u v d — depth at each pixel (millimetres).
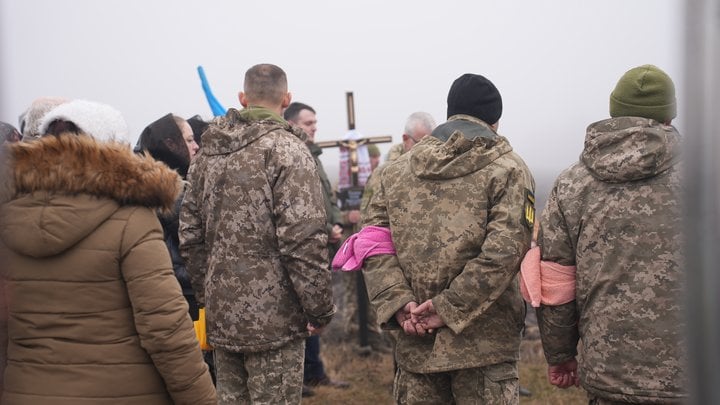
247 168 3332
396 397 3402
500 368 3176
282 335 3393
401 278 3264
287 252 3287
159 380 2459
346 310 7008
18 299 2365
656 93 2770
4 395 2355
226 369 3533
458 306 3072
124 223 2359
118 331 2389
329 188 5977
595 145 2824
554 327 2998
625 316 2750
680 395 2672
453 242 3137
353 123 6906
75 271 2340
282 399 3428
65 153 2311
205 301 3486
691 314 1375
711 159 1317
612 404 2824
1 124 1562
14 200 2318
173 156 3932
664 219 2705
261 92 3484
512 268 3033
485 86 3275
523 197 3094
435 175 3174
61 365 2357
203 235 3545
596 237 2818
